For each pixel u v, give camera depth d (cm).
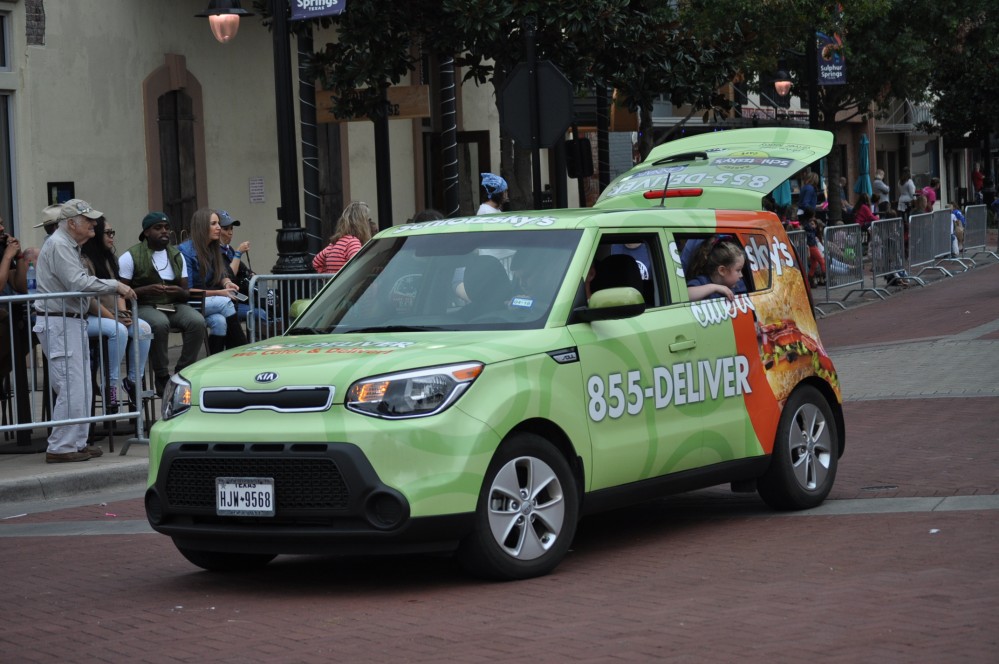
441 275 1018
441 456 874
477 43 2044
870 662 696
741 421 1087
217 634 824
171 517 937
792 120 4944
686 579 915
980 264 4062
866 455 1380
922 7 4194
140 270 1569
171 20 2558
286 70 1769
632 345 1002
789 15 3262
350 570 1009
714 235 1117
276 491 885
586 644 757
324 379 889
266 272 2791
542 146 1608
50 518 1263
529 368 927
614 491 983
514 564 916
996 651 706
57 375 1424
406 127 3219
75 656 785
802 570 920
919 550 958
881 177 5134
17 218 2239
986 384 1797
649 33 2117
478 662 731
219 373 934
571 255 999
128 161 2453
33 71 2259
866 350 2234
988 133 6325
